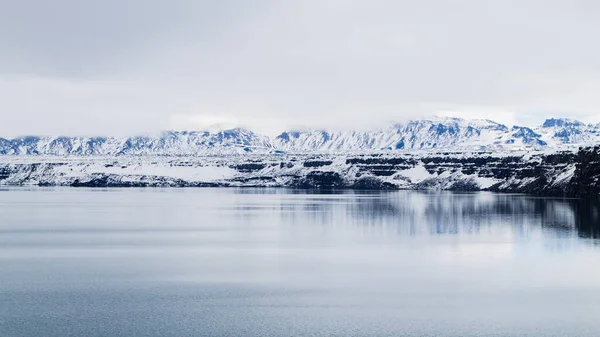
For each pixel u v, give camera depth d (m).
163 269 122.50
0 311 91.25
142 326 84.50
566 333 81.88
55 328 83.44
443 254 139.62
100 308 93.00
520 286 106.31
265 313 90.75
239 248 151.00
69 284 108.50
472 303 95.75
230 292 103.00
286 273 118.44
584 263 126.25
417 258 134.50
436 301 97.06
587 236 166.25
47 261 131.38
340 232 185.25
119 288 105.62
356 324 85.75
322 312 91.31
